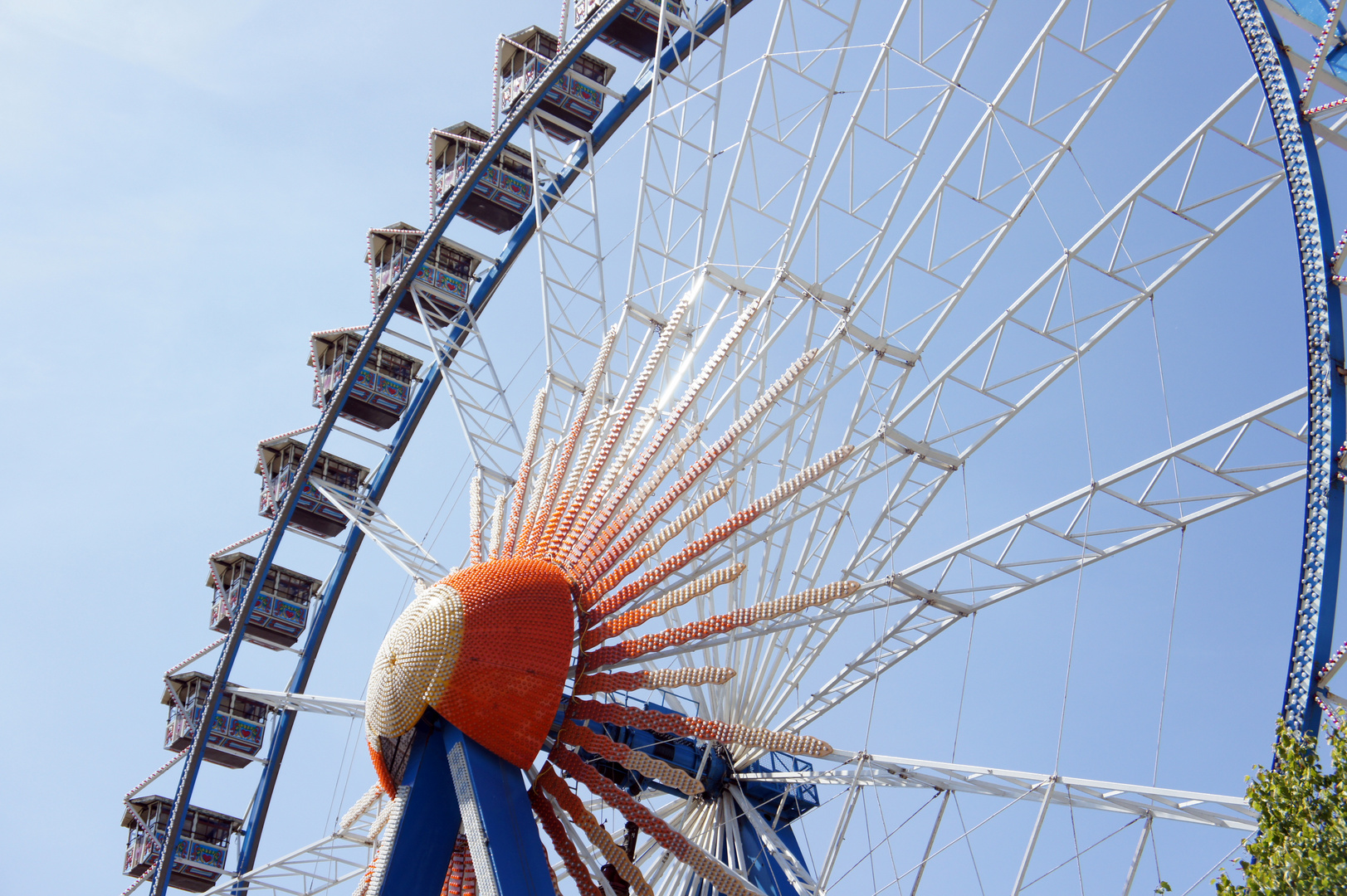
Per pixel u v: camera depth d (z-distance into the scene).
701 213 31.55
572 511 24.83
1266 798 17.22
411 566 34.47
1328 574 17.41
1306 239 18.56
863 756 28.78
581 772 22.67
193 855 44.34
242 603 39.50
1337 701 17.12
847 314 30.12
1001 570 29.98
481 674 21.92
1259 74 19.77
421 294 41.22
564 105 39.66
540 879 20.53
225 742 44.41
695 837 30.73
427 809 21.81
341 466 45.53
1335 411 17.81
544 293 34.09
